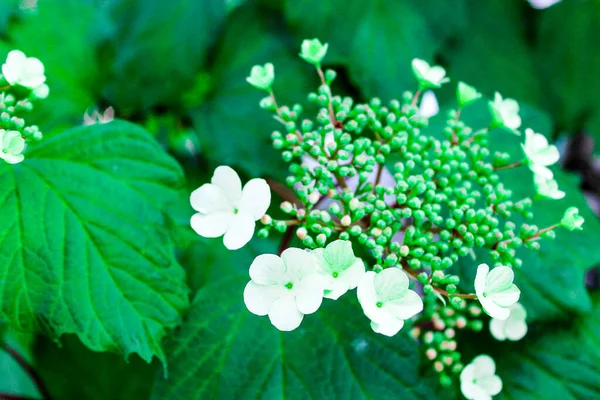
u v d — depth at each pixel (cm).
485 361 37
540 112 44
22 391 49
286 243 38
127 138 38
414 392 37
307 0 44
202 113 45
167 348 37
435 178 38
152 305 36
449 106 43
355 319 37
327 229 35
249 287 33
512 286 34
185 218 38
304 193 35
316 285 33
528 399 39
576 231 40
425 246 35
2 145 34
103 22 48
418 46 45
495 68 48
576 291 38
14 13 45
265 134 44
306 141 36
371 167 36
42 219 36
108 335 35
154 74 45
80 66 46
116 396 44
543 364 39
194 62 45
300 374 37
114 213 37
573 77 48
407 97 38
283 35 45
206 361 37
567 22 48
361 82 44
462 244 36
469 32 48
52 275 36
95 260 36
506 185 41
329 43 44
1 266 35
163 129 47
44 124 44
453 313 38
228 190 34
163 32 45
